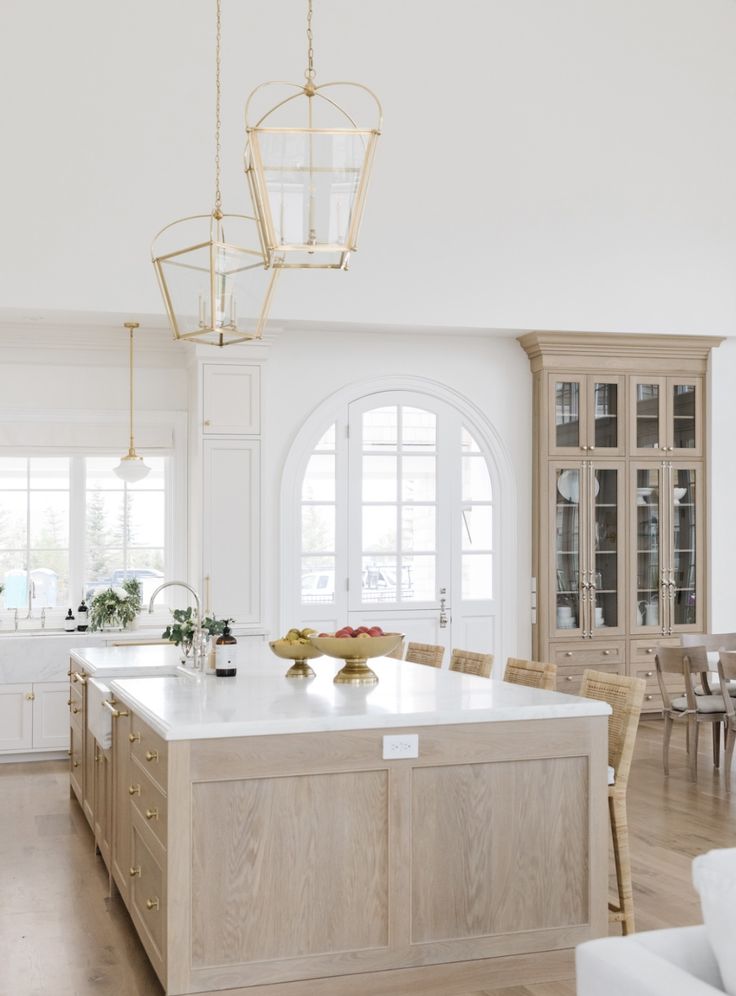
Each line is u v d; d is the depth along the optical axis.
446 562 8.88
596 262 8.64
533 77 8.30
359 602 8.68
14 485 8.44
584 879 3.85
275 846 3.51
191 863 3.42
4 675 7.63
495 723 3.76
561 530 8.91
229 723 3.47
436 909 3.67
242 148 7.69
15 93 7.31
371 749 3.62
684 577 9.17
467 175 8.29
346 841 3.59
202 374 8.04
